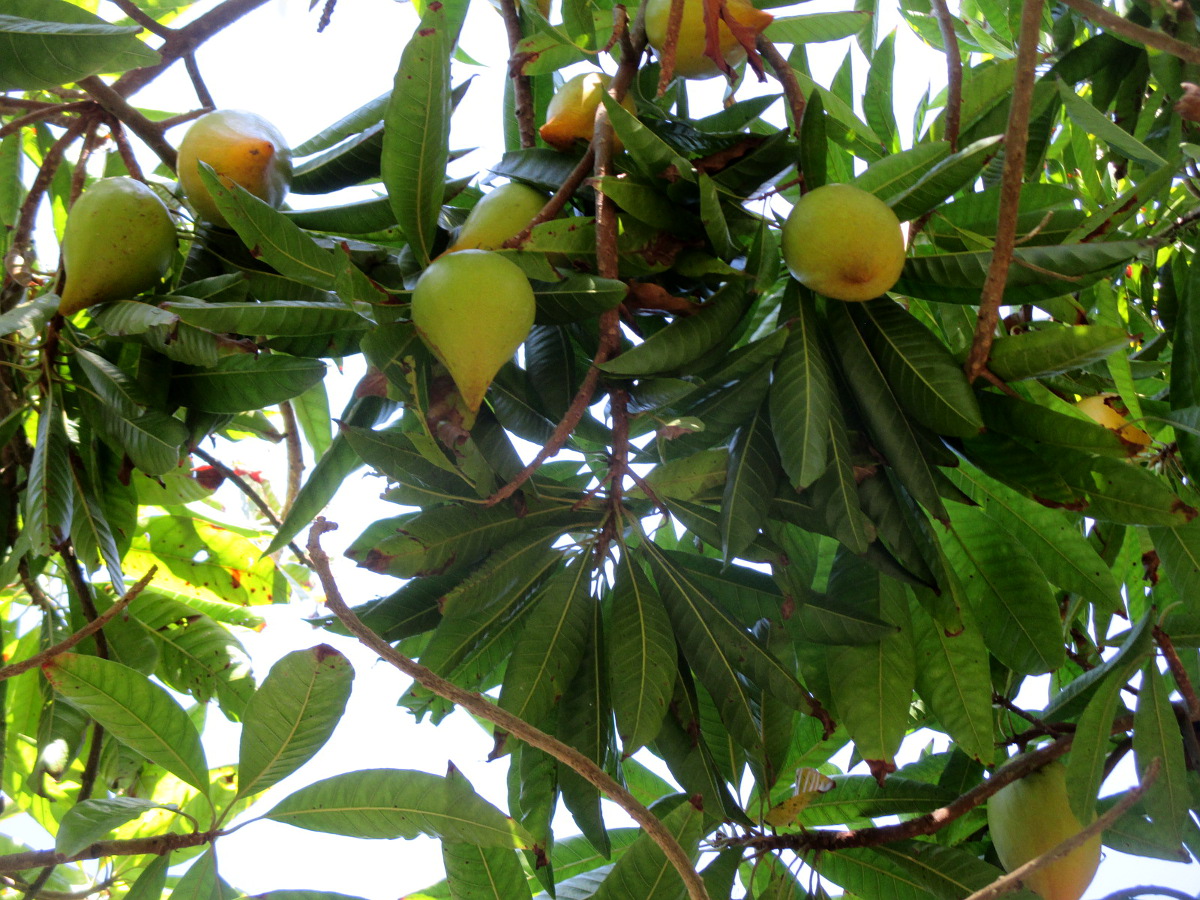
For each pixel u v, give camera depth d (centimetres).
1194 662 124
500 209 104
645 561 110
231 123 105
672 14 99
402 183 97
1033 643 112
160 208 104
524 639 103
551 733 107
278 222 95
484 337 93
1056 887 112
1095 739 104
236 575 137
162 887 95
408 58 94
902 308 102
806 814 122
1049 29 142
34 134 142
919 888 112
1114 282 134
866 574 109
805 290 102
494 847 100
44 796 122
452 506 101
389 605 104
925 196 99
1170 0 125
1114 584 113
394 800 97
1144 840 114
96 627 95
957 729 108
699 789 107
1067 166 144
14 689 128
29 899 100
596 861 123
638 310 104
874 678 107
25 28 93
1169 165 105
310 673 95
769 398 101
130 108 112
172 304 98
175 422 101
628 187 99
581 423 104
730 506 100
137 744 97
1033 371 100
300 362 103
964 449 103
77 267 101
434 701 104
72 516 105
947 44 103
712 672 105
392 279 104
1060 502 101
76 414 108
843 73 130
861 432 104
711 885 108
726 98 118
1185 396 112
